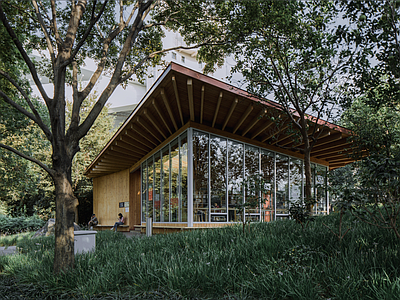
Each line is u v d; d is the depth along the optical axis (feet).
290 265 12.62
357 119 28.50
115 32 21.71
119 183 64.03
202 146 36.81
